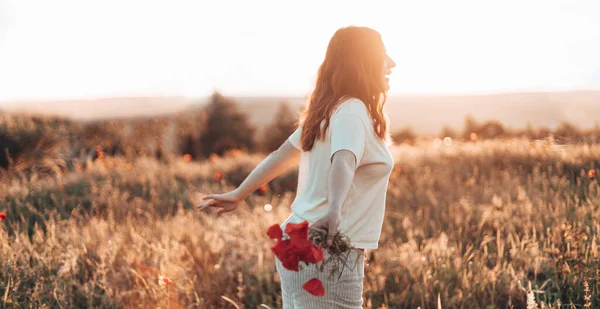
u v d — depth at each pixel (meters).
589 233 4.42
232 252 4.83
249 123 34.16
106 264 4.47
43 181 9.28
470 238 5.21
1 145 12.14
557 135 10.48
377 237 2.35
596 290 3.71
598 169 7.30
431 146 12.15
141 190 9.45
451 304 3.76
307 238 1.88
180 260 4.67
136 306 4.03
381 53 2.39
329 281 2.29
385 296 3.90
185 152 30.53
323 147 2.31
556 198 5.71
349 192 2.27
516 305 3.85
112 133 17.69
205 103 33.69
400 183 8.48
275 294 4.10
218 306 4.13
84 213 7.48
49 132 13.05
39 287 4.00
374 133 2.29
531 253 4.25
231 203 2.86
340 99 2.31
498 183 7.39
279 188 9.80
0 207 7.37
